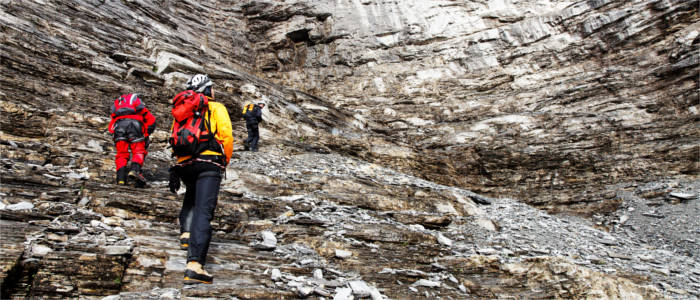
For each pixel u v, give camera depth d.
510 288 4.89
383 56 20.03
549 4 19.58
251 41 21.38
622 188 12.18
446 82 18.53
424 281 4.57
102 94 8.76
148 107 9.23
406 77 19.12
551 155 13.44
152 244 3.87
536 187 12.96
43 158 5.49
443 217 7.02
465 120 16.48
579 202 11.95
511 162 13.50
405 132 15.88
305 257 4.54
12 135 6.19
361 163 10.73
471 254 5.71
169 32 16.19
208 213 3.30
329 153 11.31
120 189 4.99
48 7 11.52
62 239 3.59
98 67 9.68
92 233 3.87
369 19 20.73
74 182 5.08
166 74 11.03
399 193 7.96
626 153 13.40
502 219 8.20
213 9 20.92
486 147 14.28
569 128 14.52
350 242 5.12
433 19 20.16
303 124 12.84
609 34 17.02
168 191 5.43
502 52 18.73
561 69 17.56
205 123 3.37
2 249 3.10
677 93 14.59
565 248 7.04
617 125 14.30
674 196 10.79
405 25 20.23
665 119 14.16
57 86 8.08
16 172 4.80
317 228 5.38
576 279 4.96
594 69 16.94
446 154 14.40
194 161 3.33
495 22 19.84
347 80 19.78
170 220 4.79
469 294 4.65
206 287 3.27
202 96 3.41
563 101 16.25
